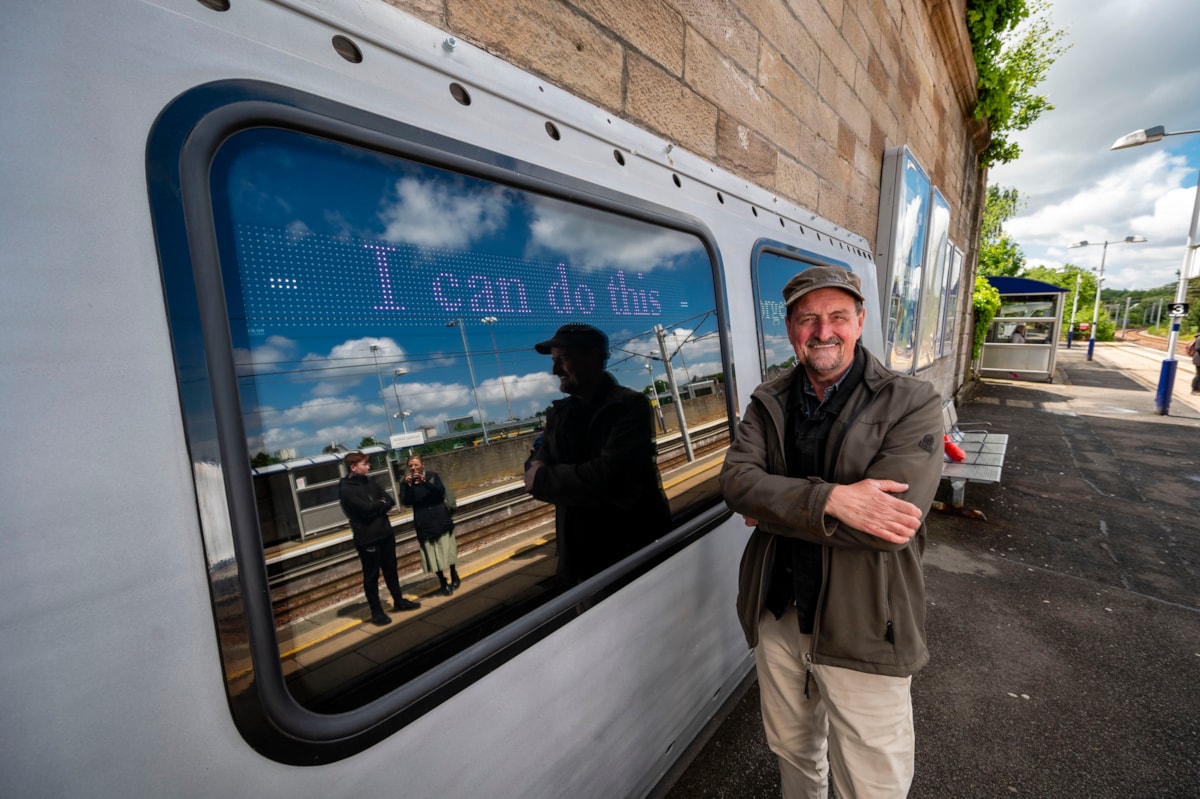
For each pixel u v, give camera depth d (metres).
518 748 1.06
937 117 6.74
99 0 0.58
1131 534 4.31
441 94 0.96
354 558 0.80
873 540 1.17
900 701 1.33
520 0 1.37
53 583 0.55
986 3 7.35
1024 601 3.25
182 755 0.63
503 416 1.04
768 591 1.49
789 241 2.42
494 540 1.02
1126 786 1.91
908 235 5.24
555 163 1.18
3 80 0.52
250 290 0.69
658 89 1.94
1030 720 2.23
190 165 0.63
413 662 0.86
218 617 0.65
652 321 1.48
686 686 1.70
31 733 0.54
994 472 4.55
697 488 1.67
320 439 0.76
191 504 0.64
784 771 1.61
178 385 0.63
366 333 0.82
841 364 1.36
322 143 0.77
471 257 0.99
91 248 0.57
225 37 0.68
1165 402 9.96
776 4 2.74
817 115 3.36
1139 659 2.65
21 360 0.53
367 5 0.87
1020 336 15.49
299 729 0.72
